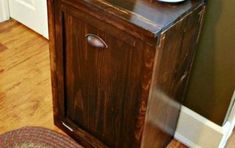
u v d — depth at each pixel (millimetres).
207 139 1493
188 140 1565
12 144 1488
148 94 1108
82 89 1357
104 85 1250
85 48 1218
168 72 1174
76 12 1150
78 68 1309
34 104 1757
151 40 983
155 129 1320
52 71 1438
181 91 1407
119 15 1025
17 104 1749
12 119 1660
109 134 1382
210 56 1317
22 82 1893
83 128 1493
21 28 2340
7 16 2404
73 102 1453
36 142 1511
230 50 1249
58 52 1339
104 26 1087
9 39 2223
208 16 1244
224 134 1442
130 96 1178
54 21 1264
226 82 1323
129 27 1012
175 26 1045
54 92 1508
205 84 1395
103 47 1145
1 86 1854
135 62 1079
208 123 1451
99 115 1365
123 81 1166
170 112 1396
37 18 2201
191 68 1382
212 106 1423
